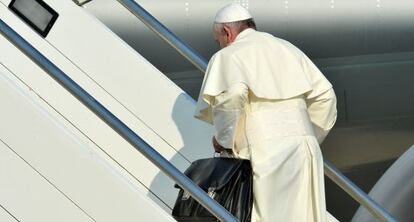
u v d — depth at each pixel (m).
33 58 17.73
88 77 22.22
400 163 27.20
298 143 18.41
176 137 21.97
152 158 17.94
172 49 31.00
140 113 22.05
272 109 18.59
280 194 18.11
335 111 19.58
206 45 30.84
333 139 31.66
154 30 21.12
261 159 18.25
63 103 21.53
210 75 18.53
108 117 17.91
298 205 18.20
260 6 31.55
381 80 31.95
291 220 18.08
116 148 21.38
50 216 17.20
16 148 17.19
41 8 19.83
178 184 17.86
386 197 26.88
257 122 18.50
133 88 22.14
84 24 22.33
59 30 22.33
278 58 18.78
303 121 18.67
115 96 22.14
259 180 18.08
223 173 18.48
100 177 17.28
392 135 31.77
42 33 19.89
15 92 17.20
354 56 31.95
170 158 21.92
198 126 21.98
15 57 21.67
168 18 30.94
